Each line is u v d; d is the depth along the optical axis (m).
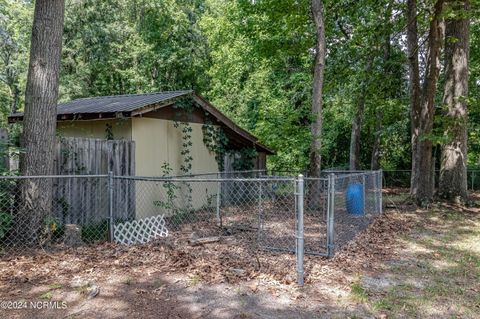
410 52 10.87
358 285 4.26
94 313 3.48
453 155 10.57
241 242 6.12
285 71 18.61
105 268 4.65
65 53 18.95
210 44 22.25
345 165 18.55
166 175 8.62
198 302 3.75
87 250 5.38
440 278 4.58
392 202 11.14
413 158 11.27
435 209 9.84
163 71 22.66
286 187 8.81
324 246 5.84
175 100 8.75
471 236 6.89
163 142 8.62
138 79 20.53
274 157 15.37
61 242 5.62
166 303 3.72
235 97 20.23
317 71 9.05
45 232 5.46
